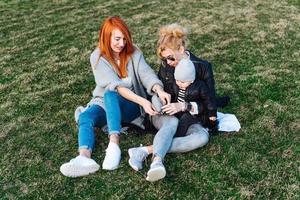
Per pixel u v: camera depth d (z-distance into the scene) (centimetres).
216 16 865
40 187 396
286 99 521
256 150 430
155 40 757
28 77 632
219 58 658
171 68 440
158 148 397
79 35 816
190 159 420
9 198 385
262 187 379
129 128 470
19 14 986
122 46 440
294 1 946
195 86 428
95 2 1044
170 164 414
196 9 925
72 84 600
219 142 443
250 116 488
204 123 443
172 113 423
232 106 512
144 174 403
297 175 393
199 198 370
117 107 426
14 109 538
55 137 473
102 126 455
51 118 512
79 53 720
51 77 629
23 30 866
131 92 435
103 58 450
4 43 795
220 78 588
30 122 505
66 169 397
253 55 662
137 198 375
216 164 410
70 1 1071
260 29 773
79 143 417
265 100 522
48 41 792
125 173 407
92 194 383
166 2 997
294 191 373
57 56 712
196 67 435
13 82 619
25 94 578
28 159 436
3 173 417
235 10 897
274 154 422
